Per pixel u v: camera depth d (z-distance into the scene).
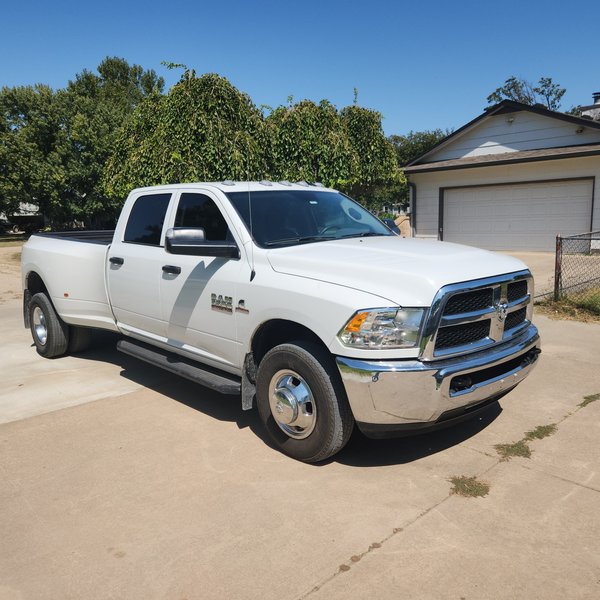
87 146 30.25
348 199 5.45
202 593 2.60
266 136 12.51
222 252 4.19
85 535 3.07
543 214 17.64
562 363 6.03
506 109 18.14
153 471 3.78
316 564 2.79
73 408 4.98
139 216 5.39
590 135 16.84
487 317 3.64
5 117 31.64
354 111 15.91
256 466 3.83
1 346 7.37
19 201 31.56
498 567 2.75
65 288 6.12
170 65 11.27
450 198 19.59
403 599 2.54
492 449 4.03
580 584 2.62
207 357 4.54
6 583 2.69
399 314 3.35
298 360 3.69
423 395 3.34
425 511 3.24
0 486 3.62
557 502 3.32
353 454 4.00
